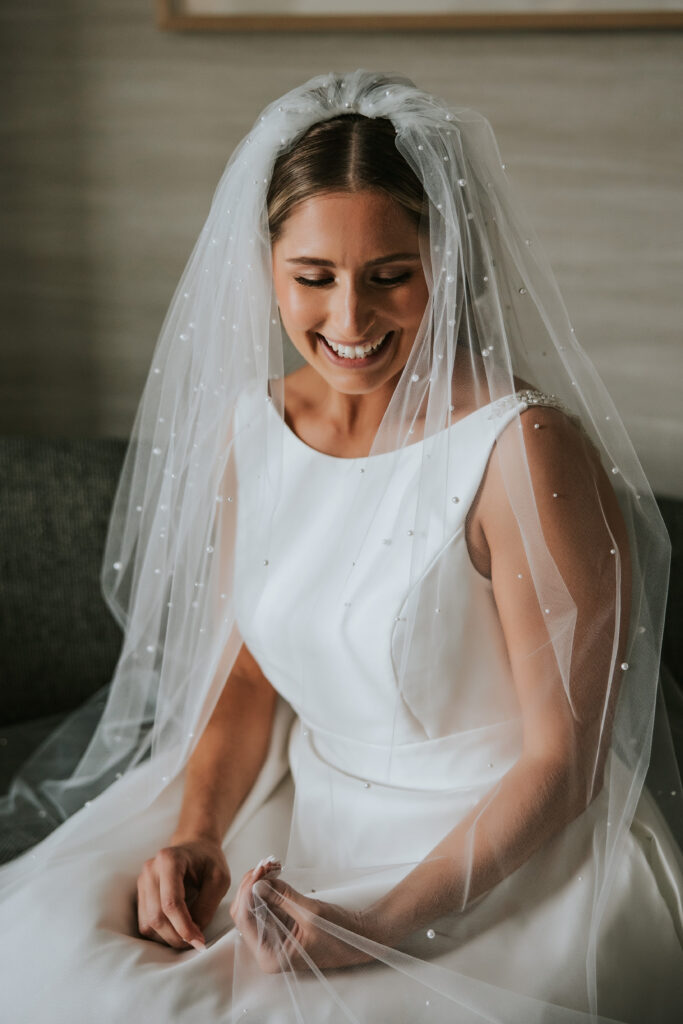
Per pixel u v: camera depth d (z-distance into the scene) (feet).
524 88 6.04
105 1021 3.32
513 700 3.97
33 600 6.47
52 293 7.14
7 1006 3.48
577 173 6.08
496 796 3.66
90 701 5.98
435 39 6.10
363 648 3.90
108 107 6.68
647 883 3.75
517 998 3.31
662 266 6.07
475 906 3.58
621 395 6.34
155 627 4.64
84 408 7.33
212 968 3.45
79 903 3.76
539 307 4.01
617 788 3.75
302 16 6.17
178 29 6.36
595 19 5.74
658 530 3.97
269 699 4.63
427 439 3.76
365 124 3.60
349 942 3.40
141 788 4.40
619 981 3.56
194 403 4.27
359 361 3.85
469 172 3.74
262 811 4.41
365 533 3.98
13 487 6.44
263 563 4.22
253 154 3.75
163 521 4.42
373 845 3.98
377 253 3.59
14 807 5.29
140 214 6.83
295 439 4.27
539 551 3.64
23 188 6.97
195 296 4.21
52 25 6.61
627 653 3.84
